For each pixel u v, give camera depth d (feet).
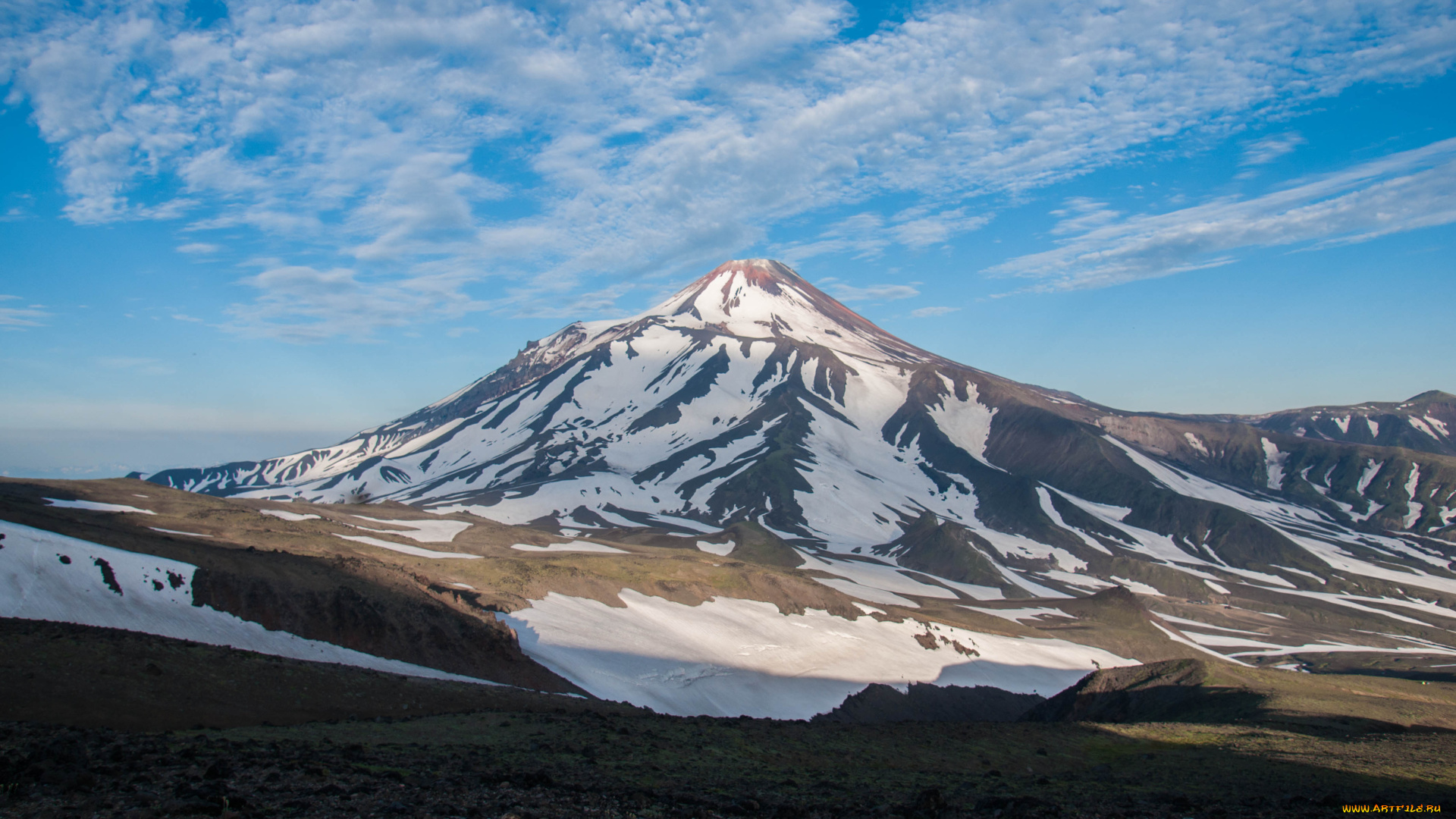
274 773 70.95
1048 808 84.33
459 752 93.45
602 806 70.18
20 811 55.67
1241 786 114.42
